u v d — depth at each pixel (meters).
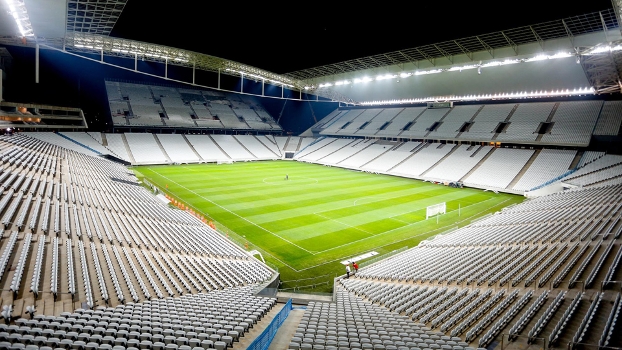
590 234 18.23
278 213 31.86
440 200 37.88
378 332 9.84
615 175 35.34
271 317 11.91
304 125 86.19
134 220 24.08
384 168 56.66
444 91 54.62
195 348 7.68
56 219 19.41
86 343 7.91
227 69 46.31
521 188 41.56
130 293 13.03
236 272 18.08
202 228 25.86
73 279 12.70
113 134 62.72
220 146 70.50
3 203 18.59
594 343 8.83
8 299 10.69
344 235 26.36
